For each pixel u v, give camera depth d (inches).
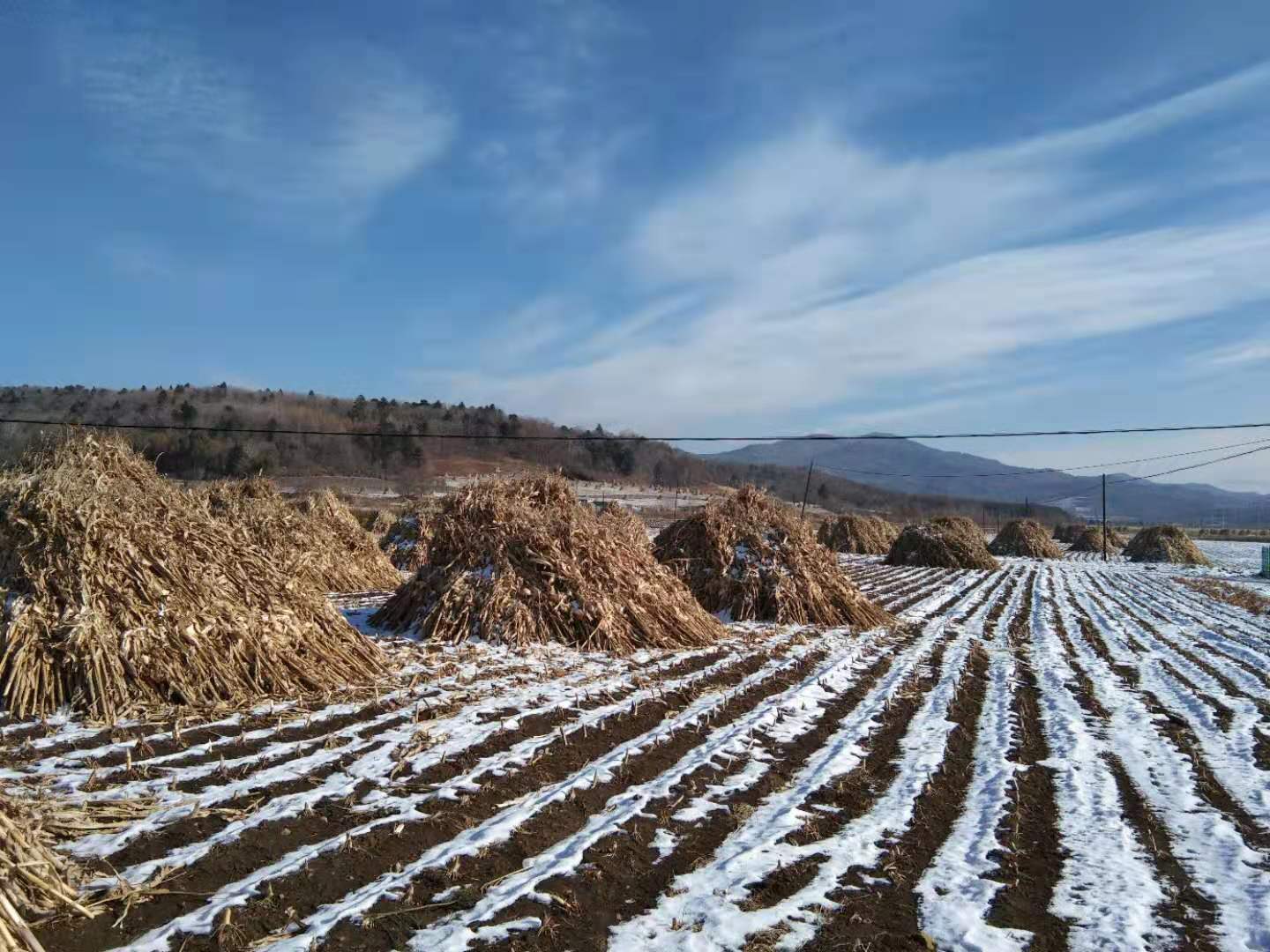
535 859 206.7
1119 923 187.9
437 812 229.5
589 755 286.7
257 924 170.4
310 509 761.6
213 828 211.8
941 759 303.6
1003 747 324.5
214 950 161.3
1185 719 375.2
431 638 448.5
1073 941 180.4
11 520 321.1
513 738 297.7
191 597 332.5
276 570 380.8
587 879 197.9
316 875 190.9
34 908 164.9
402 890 186.7
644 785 262.2
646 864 209.0
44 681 291.0
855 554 1657.2
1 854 163.6
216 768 251.4
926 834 237.0
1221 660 538.9
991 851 226.1
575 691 366.0
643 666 432.5
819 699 390.6
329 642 369.4
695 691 384.8
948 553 1346.0
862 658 501.4
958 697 406.9
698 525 670.5
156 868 188.4
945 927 183.8
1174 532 1883.6
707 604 631.8
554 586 474.9
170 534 348.8
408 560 847.1
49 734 270.2
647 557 540.4
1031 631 663.8
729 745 305.0
